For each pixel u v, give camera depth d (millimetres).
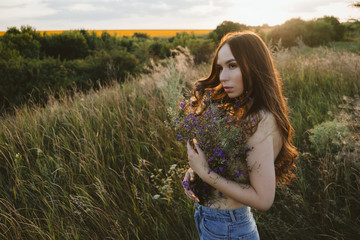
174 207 2314
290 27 24328
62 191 2479
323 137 2693
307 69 5633
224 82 1303
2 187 2648
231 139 1167
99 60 13664
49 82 11547
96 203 2344
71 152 2830
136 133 3275
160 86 4574
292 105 4109
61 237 2088
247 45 1246
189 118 1309
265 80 1221
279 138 1217
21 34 23344
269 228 2135
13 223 2082
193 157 1230
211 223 1368
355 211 2254
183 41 25938
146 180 2488
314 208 2307
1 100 11000
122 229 2135
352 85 4543
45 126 3531
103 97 4559
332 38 26641
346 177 2301
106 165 2842
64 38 24406
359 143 2311
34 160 2934
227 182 1176
